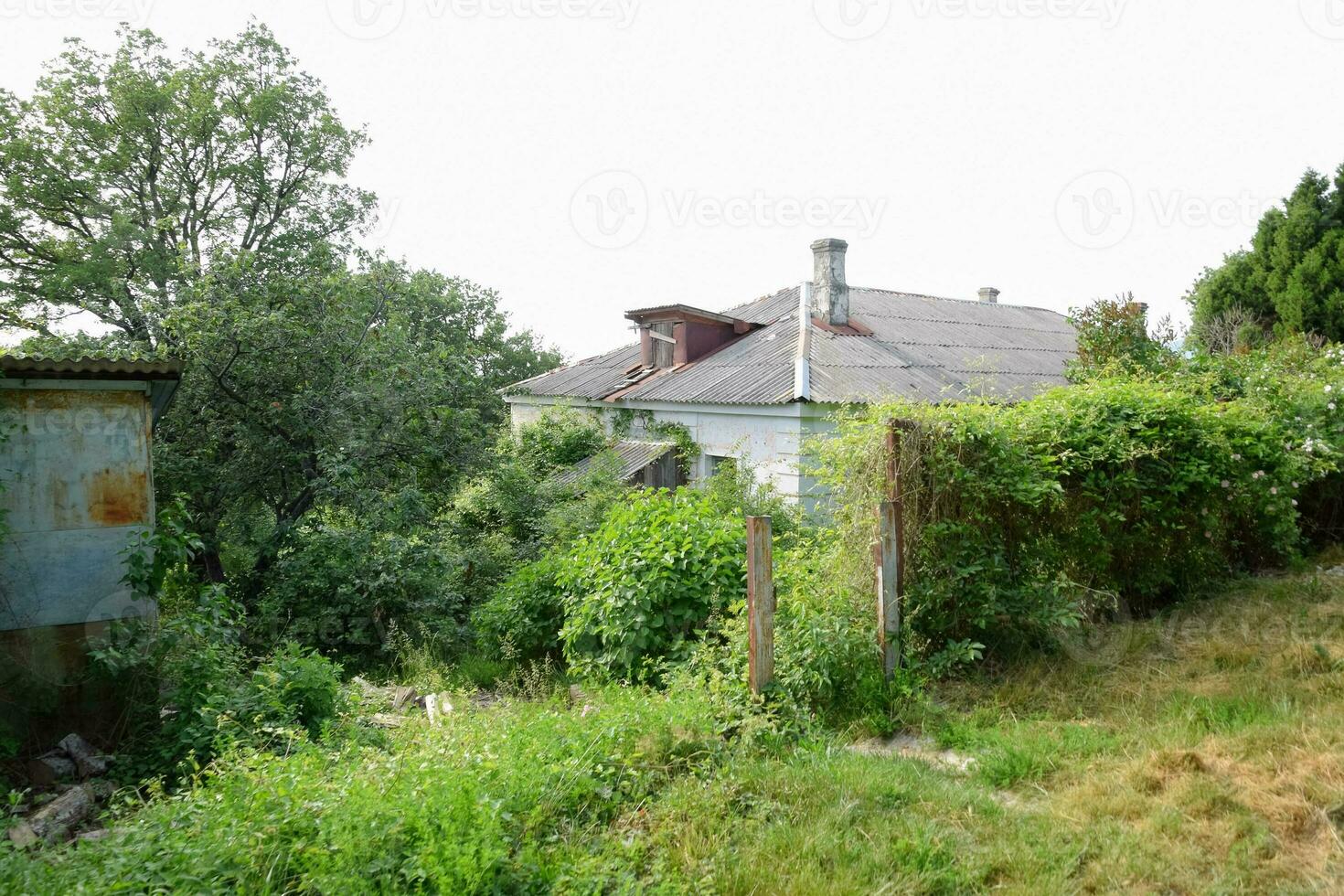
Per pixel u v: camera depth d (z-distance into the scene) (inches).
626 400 657.6
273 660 267.7
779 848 139.9
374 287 500.1
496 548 453.1
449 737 172.4
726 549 276.2
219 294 423.8
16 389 237.6
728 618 250.1
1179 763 156.4
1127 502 269.9
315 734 226.7
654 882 130.0
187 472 405.1
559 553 390.0
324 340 430.0
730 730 195.3
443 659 348.5
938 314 772.6
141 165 740.7
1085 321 524.7
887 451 229.0
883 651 215.2
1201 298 833.5
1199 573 293.6
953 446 237.6
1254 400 377.1
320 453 410.9
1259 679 199.3
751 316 732.7
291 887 124.9
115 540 248.1
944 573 233.3
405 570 377.7
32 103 705.6
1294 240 755.4
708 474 595.5
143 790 204.7
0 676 227.0
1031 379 658.8
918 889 127.3
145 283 478.9
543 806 149.7
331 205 826.8
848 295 709.9
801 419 517.7
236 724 207.9
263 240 804.6
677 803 155.3
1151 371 464.4
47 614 239.1
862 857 135.8
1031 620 232.2
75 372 237.9
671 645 255.3
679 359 695.1
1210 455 284.7
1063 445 260.5
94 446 246.1
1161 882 123.8
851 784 161.0
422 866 124.4
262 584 410.9
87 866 129.0
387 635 362.0
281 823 133.1
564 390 757.9
